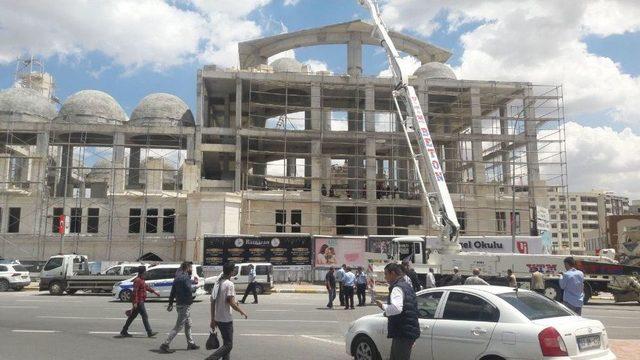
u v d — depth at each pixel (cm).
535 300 852
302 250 3778
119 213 4522
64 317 1788
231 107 5778
